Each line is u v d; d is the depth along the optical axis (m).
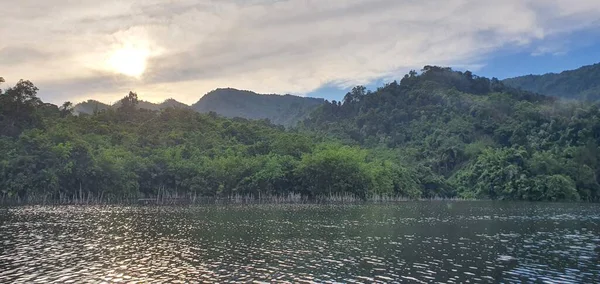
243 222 81.56
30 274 39.56
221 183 154.38
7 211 99.38
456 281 38.50
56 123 175.88
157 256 48.12
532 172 184.75
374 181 166.38
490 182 187.88
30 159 121.44
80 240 58.28
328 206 130.00
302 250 52.31
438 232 69.00
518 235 66.12
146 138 185.38
